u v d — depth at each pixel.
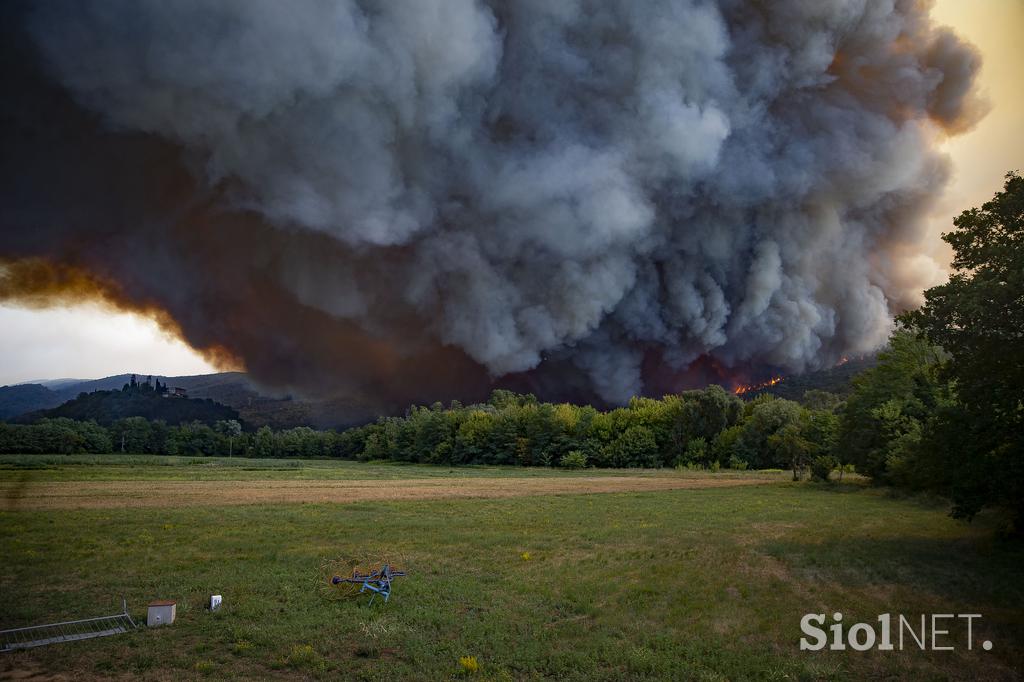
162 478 71.00
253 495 49.12
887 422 50.72
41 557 21.70
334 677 10.95
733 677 10.90
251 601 15.91
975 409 22.11
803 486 56.72
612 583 17.69
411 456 129.12
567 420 109.62
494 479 73.88
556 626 13.89
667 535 26.88
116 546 24.20
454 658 11.87
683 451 99.38
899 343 51.38
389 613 14.88
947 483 28.38
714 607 15.26
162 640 12.91
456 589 17.14
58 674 11.14
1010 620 14.06
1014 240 21.78
